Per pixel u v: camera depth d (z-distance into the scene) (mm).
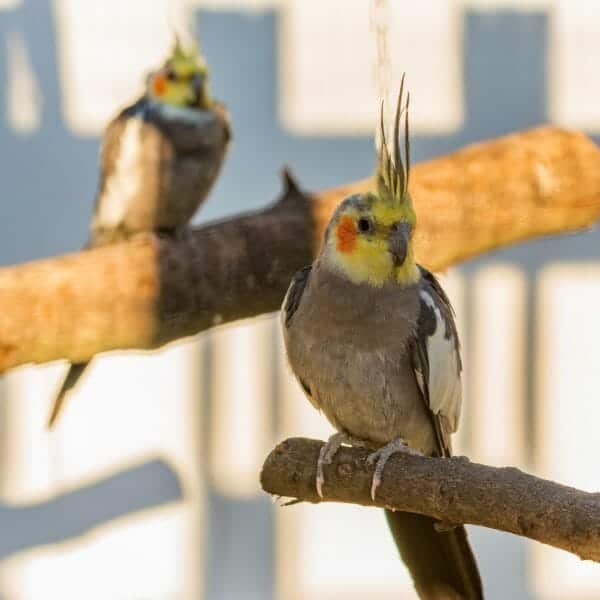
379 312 6281
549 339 10797
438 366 6426
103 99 10398
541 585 10828
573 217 8969
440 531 6012
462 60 10484
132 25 10367
